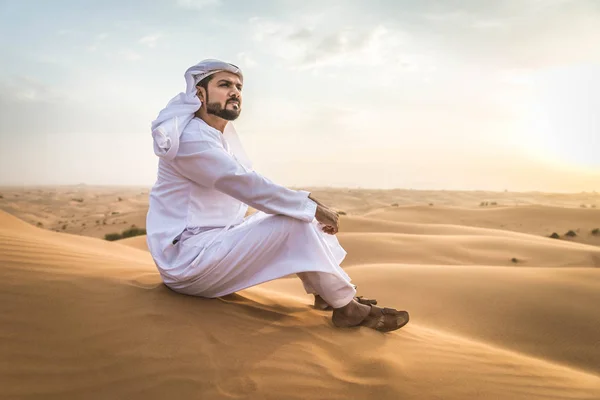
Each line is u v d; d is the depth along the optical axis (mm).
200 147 3160
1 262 3498
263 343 2889
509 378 2977
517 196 123500
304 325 3328
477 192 131750
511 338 5832
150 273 4105
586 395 2881
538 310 6582
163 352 2602
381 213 49719
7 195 87062
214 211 3439
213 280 3254
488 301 7078
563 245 20484
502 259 16719
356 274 9180
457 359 3156
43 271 3484
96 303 3055
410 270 9359
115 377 2363
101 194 104875
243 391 2367
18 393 2172
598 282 7855
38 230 8602
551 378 3088
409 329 3842
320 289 3256
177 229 3328
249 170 3445
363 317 3443
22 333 2592
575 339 5727
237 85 3504
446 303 7160
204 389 2342
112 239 31625
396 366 2826
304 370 2633
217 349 2721
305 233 3221
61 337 2613
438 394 2580
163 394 2275
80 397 2205
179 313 3084
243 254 3158
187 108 3334
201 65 3379
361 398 2455
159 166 3518
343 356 2893
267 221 3205
